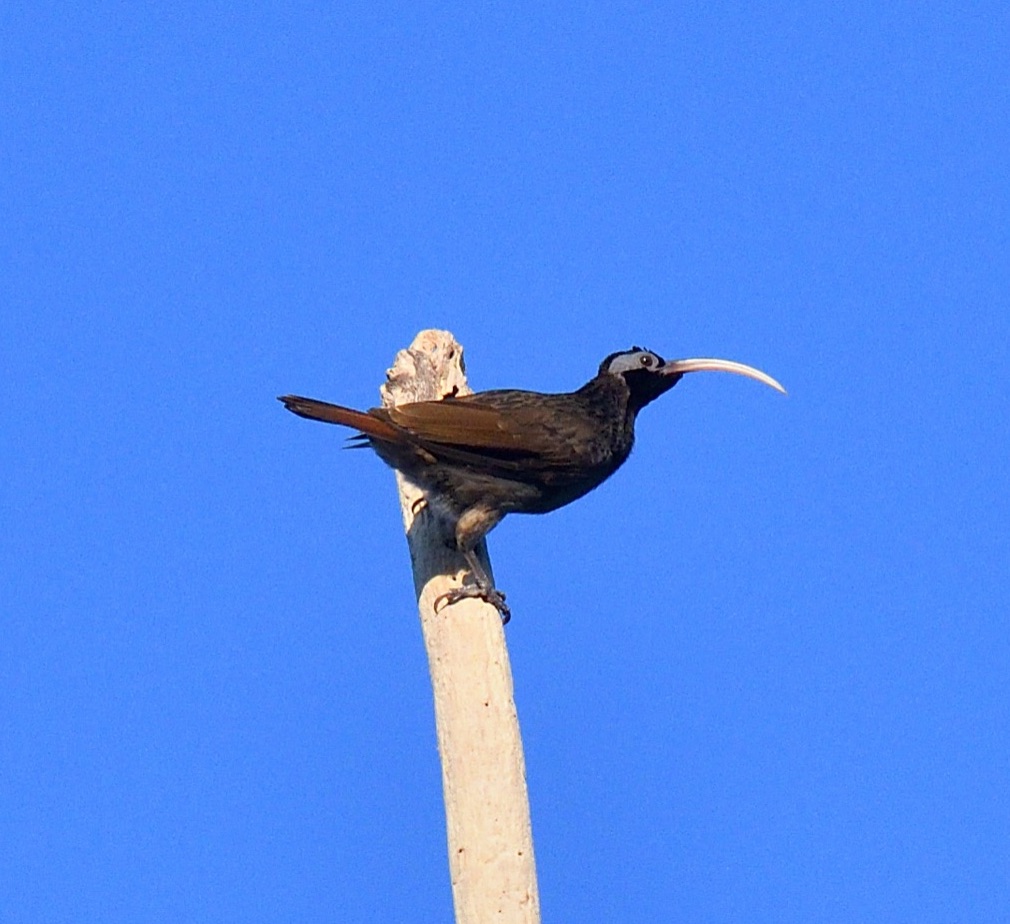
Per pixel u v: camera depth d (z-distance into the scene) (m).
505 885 12.55
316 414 15.00
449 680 13.60
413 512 15.62
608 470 16.47
